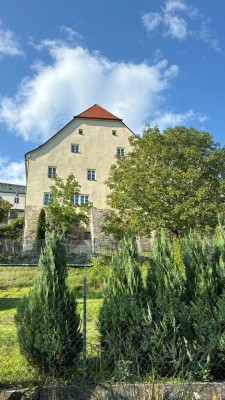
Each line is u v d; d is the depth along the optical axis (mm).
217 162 24078
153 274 6371
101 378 5023
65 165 33062
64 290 5934
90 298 12016
